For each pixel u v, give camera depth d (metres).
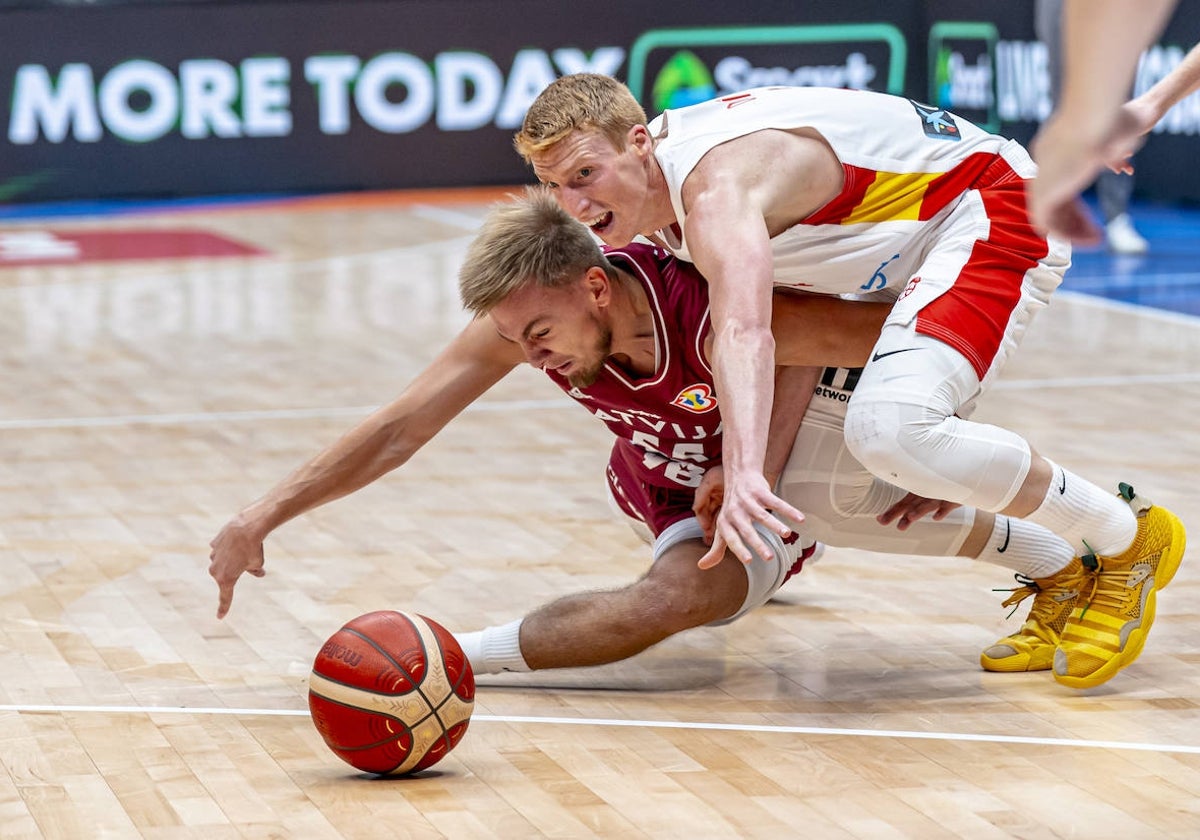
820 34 17.39
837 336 3.59
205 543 5.10
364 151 17.06
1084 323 9.81
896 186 3.43
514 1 16.97
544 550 5.03
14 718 3.50
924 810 2.92
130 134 16.53
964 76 17.12
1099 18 1.26
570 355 3.48
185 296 11.10
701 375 3.51
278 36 16.66
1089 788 3.04
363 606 4.42
